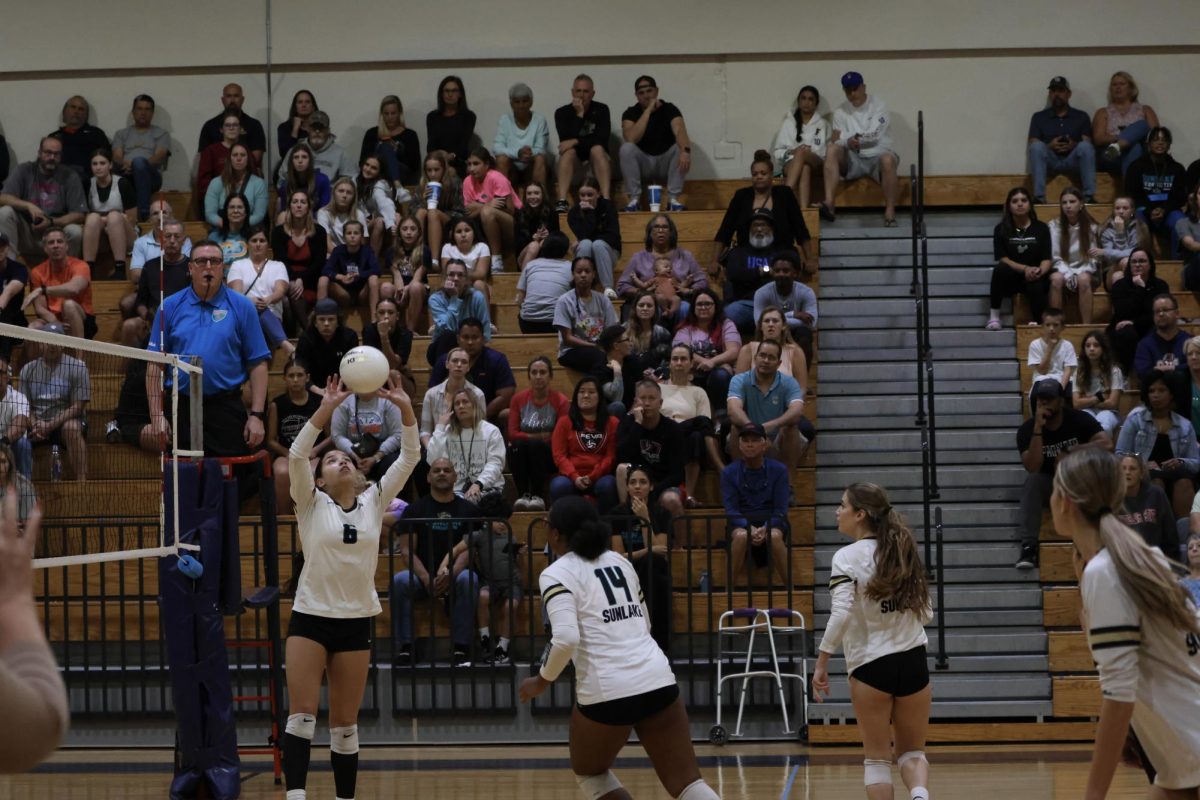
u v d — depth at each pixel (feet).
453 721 43.06
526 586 46.24
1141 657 16.83
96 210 62.49
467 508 44.75
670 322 54.70
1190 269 56.70
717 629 44.83
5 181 63.57
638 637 23.35
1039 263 56.85
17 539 7.65
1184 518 45.16
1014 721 42.91
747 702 42.96
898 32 67.41
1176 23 66.85
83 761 40.47
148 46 68.74
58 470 33.17
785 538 44.83
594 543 23.63
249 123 65.41
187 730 33.45
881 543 26.43
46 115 68.64
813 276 58.85
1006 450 51.85
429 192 60.85
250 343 37.76
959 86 67.56
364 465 47.34
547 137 65.82
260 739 43.52
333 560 28.50
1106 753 16.60
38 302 54.08
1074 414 47.01
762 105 67.87
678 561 45.85
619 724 22.77
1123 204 58.29
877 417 53.62
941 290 59.16
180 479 33.60
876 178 64.03
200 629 33.58
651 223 57.67
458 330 52.13
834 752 40.57
